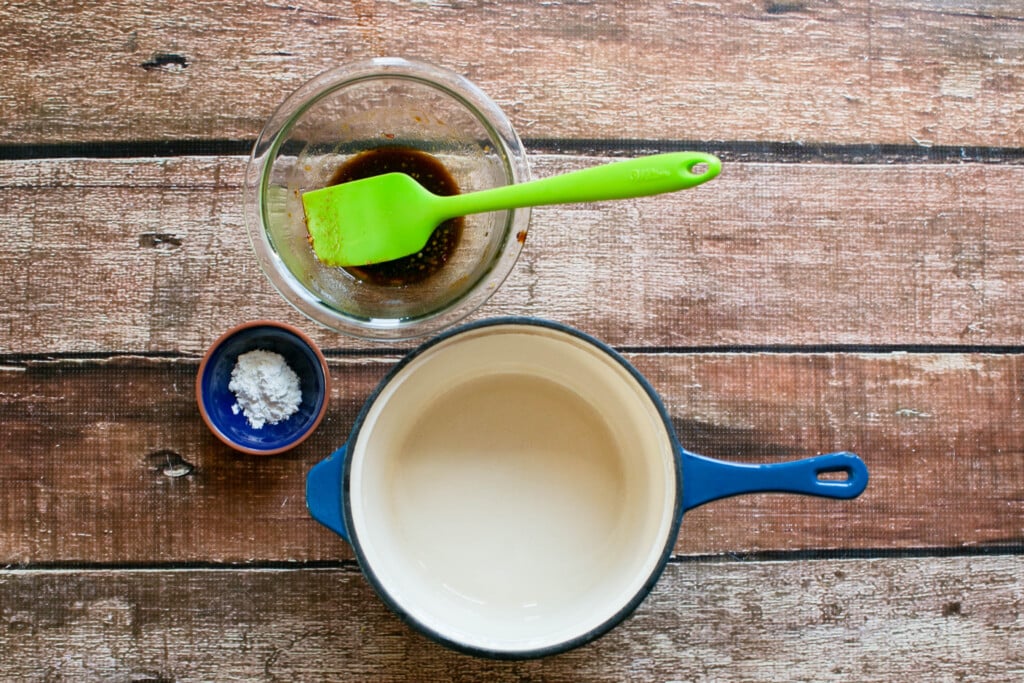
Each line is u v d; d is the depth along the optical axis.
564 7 0.81
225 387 0.79
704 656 0.80
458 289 0.76
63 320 0.80
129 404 0.80
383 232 0.74
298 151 0.77
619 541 0.78
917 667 0.80
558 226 0.81
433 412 0.80
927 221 0.82
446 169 0.77
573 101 0.81
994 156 0.82
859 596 0.81
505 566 0.79
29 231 0.80
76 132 0.80
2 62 0.80
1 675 0.79
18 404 0.79
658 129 0.81
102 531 0.79
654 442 0.74
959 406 0.81
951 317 0.82
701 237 0.81
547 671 0.80
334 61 0.81
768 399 0.81
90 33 0.80
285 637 0.79
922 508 0.81
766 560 0.80
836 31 0.82
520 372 0.80
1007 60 0.83
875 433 0.81
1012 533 0.81
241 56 0.81
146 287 0.80
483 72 0.81
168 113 0.80
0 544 0.79
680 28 0.82
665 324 0.81
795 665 0.80
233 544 0.79
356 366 0.80
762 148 0.81
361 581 0.80
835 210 0.81
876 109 0.82
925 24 0.82
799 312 0.81
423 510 0.79
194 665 0.79
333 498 0.72
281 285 0.75
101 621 0.79
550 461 0.80
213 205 0.80
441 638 0.71
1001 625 0.81
